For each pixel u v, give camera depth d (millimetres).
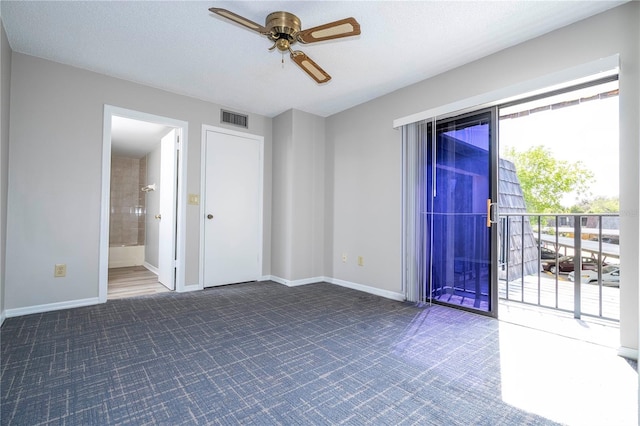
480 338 2156
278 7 1995
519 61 2363
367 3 1942
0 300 2348
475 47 2434
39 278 2645
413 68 2785
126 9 2014
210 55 2604
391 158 3293
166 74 2959
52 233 2699
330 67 2773
